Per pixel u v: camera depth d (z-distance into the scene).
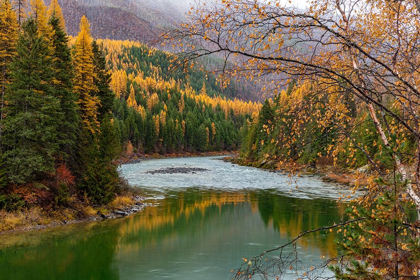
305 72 5.29
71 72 29.92
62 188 25.83
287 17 5.11
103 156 29.62
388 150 4.78
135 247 20.08
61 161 28.72
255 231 23.38
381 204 4.67
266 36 4.99
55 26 30.22
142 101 159.50
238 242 20.98
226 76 5.21
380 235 4.72
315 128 6.15
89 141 31.14
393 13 5.97
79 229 23.66
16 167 23.61
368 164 6.73
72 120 28.73
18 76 24.00
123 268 16.73
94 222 25.62
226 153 150.50
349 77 5.61
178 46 5.14
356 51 5.70
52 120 25.69
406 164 5.60
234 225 25.05
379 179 4.83
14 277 15.43
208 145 147.88
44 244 20.27
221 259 18.03
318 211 28.77
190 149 140.50
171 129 131.50
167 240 21.45
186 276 15.63
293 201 33.53
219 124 161.00
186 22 5.12
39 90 25.58
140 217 27.56
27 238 21.23
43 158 24.83
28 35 25.70
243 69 5.19
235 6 4.98
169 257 18.33
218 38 5.06
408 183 4.62
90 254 18.72
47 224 24.00
